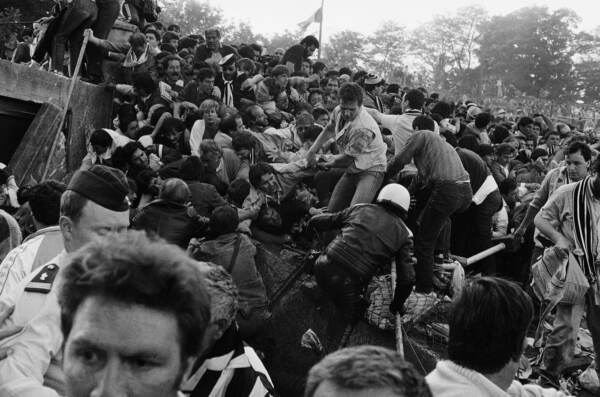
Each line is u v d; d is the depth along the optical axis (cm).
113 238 144
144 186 675
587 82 9094
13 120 838
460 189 625
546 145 1419
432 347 611
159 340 137
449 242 708
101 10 1003
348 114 654
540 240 705
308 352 572
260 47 1560
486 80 8988
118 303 135
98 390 136
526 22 9138
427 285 630
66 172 898
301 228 712
